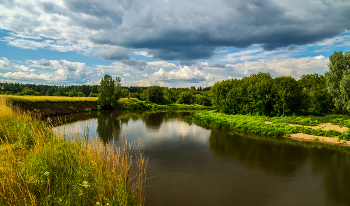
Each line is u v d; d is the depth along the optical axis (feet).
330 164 40.16
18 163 17.75
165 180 31.68
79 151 21.52
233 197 26.99
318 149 50.75
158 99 293.84
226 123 84.38
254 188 29.71
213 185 30.45
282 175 34.63
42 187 15.83
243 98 119.14
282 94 97.09
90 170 19.16
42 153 19.24
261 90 106.63
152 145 53.52
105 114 138.92
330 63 106.01
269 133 68.59
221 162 40.88
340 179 33.04
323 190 29.32
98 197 16.40
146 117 125.29
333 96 106.11
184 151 48.34
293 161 41.81
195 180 32.07
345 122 73.61
